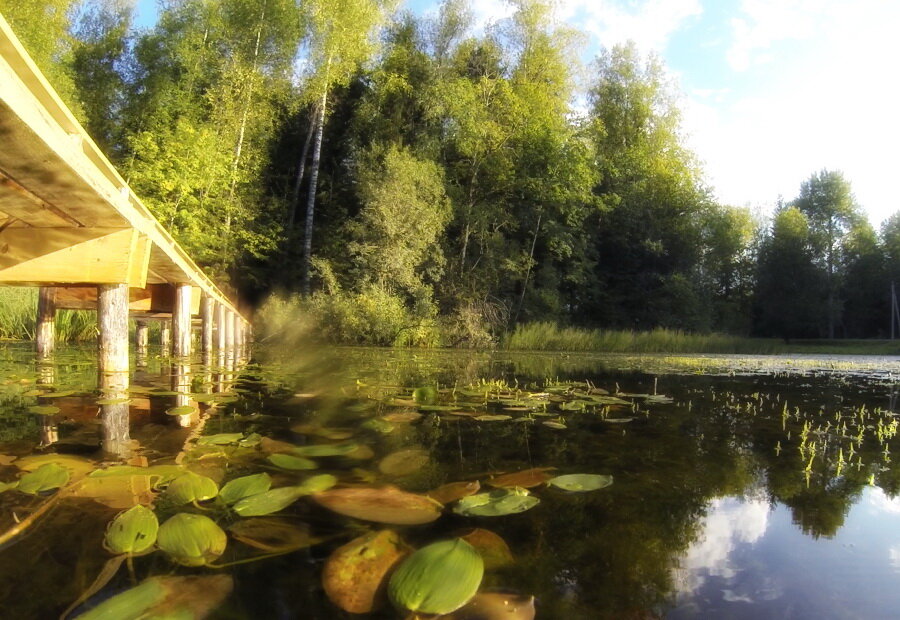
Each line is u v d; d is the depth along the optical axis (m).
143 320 6.44
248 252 13.34
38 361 3.88
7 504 0.94
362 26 12.75
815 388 4.02
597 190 17.11
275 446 1.44
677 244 17.38
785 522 0.97
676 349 13.49
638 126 18.52
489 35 15.70
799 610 0.64
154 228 3.20
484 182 14.43
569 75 16.17
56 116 1.69
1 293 7.05
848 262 29.25
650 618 0.61
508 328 13.20
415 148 13.72
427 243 12.09
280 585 0.67
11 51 1.33
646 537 0.87
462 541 0.77
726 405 2.78
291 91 13.41
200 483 1.04
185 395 2.34
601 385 3.67
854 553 0.83
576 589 0.68
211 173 10.72
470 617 0.60
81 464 1.21
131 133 10.81
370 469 1.24
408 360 5.83
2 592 0.63
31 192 2.06
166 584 0.65
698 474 1.31
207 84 12.37
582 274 15.70
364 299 10.43
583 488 1.15
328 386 2.92
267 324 11.20
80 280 2.67
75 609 0.59
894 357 13.03
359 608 0.62
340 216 14.33
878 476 1.34
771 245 26.25
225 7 12.21
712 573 0.74
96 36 12.99
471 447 1.54
